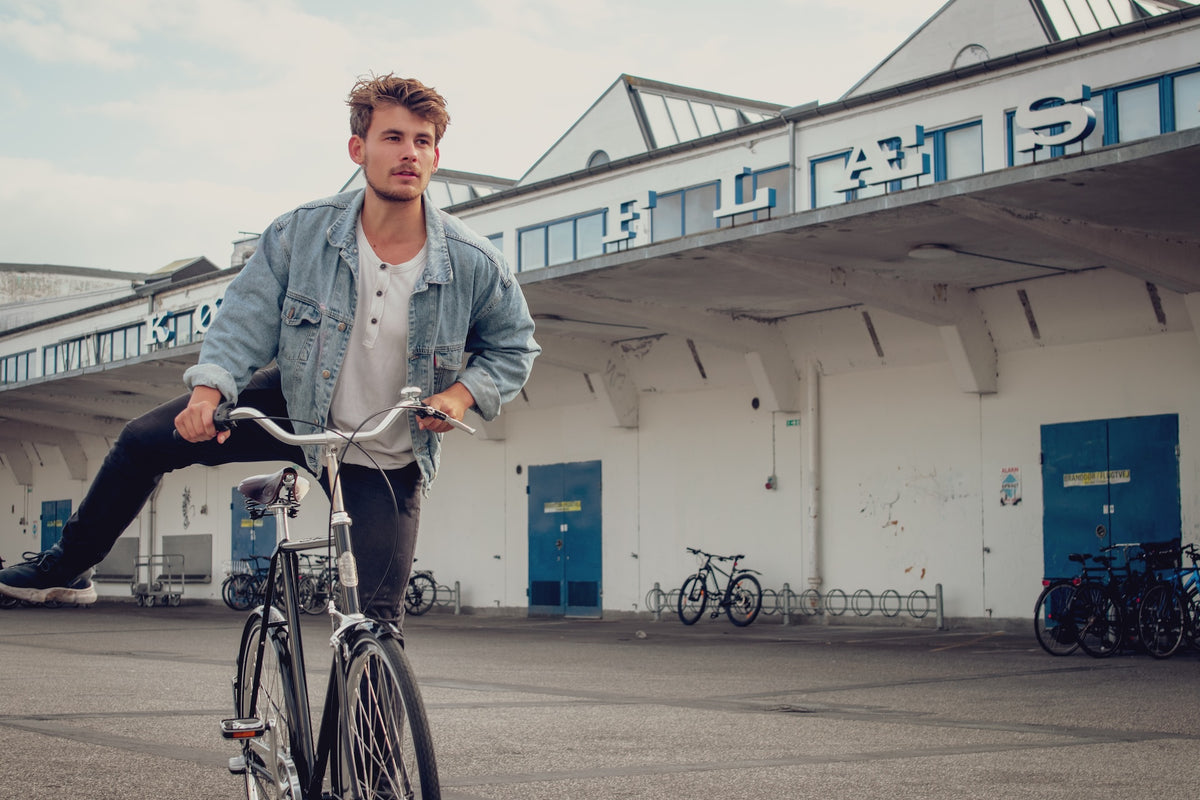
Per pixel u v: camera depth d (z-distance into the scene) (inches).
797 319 753.0
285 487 142.4
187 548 1272.1
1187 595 510.6
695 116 1045.2
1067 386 653.9
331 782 126.8
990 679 402.6
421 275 137.8
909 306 644.1
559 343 826.8
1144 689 367.2
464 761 223.9
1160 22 578.9
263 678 147.3
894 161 554.6
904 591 714.2
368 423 140.9
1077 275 631.2
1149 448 621.3
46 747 231.9
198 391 128.3
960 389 693.3
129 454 137.7
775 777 206.7
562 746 243.4
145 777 198.5
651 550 845.2
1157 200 476.7
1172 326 612.4
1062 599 510.6
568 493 901.2
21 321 1804.9
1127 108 592.4
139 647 572.4
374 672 116.4
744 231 546.9
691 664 470.6
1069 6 816.3
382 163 132.9
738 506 796.0
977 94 643.5
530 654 528.4
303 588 607.8
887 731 268.8
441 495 997.8
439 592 986.7
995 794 192.5
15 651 538.9
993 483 680.4
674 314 721.6
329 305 136.9
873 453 734.5
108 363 978.7
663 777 206.2
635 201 665.0
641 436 858.1
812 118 716.7
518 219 898.7
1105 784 202.1
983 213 489.1
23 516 1481.3
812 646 575.2
